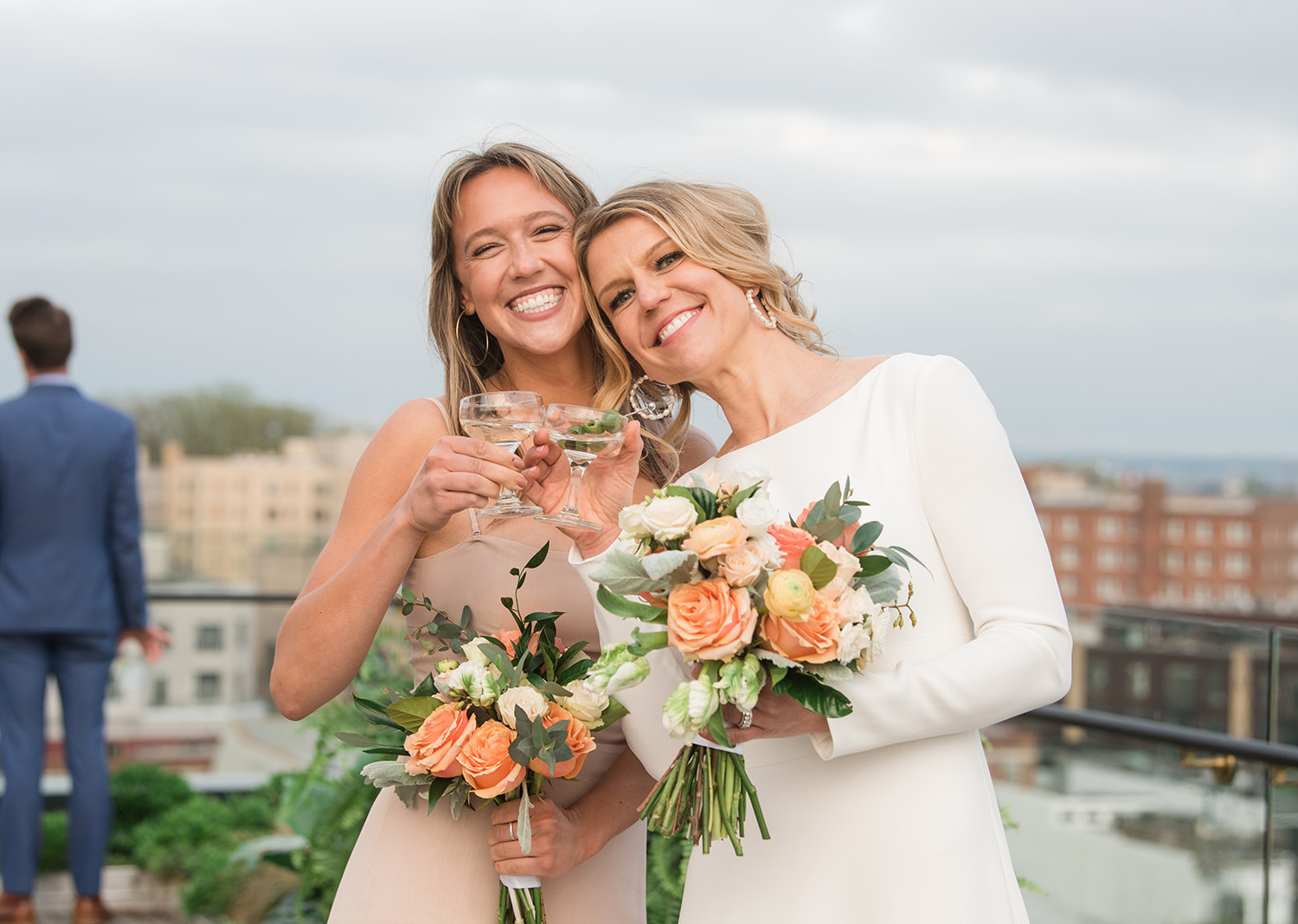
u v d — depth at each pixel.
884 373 1.58
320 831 3.10
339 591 1.68
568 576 1.78
